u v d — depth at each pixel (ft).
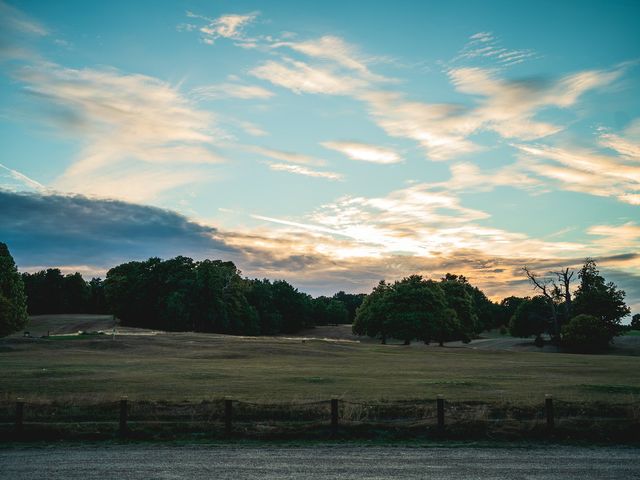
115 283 363.97
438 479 44.73
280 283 492.54
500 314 518.37
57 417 67.36
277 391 86.17
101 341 198.59
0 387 88.38
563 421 63.98
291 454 53.31
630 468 48.55
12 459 51.13
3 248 228.22
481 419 64.08
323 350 210.59
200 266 369.09
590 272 313.73
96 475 45.44
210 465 48.91
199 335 254.88
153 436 60.64
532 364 156.56
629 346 291.79
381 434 61.72
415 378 109.60
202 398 76.54
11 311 198.90
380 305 306.14
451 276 411.95
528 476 45.75
